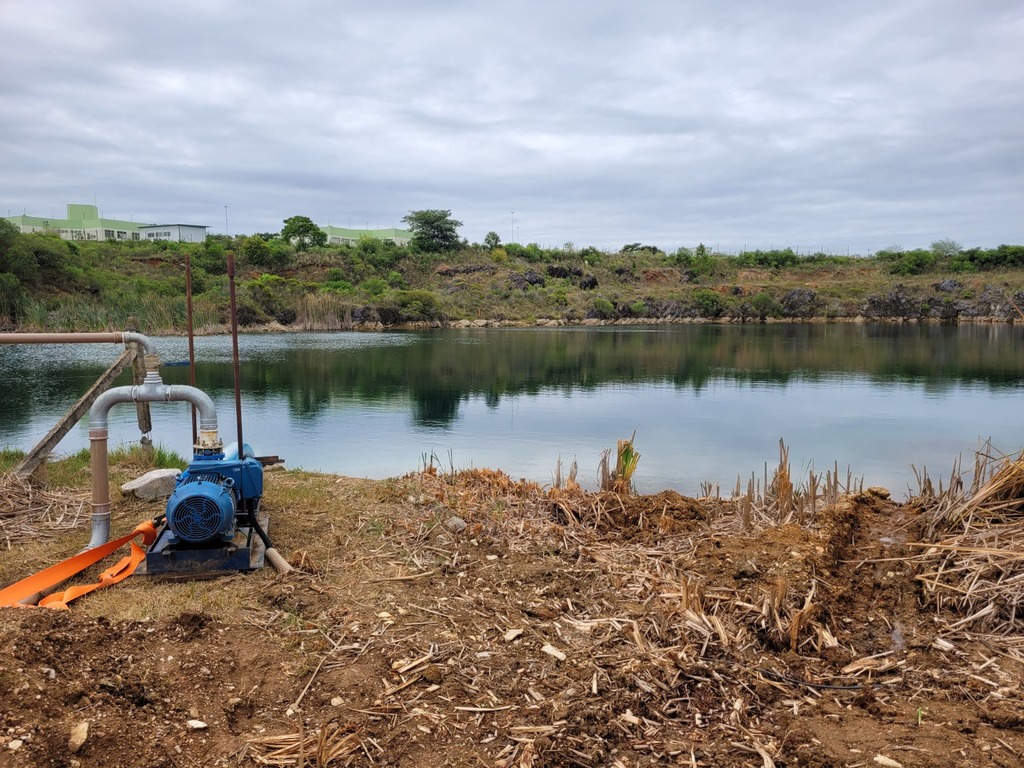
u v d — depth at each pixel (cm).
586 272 7600
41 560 480
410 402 1705
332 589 432
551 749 282
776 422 1443
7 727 253
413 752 279
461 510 613
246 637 361
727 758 288
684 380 2194
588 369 2517
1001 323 6047
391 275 6750
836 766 279
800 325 5944
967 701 336
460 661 348
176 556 446
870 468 1059
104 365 2316
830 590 445
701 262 8319
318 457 1099
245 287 4981
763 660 366
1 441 1145
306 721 294
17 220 9538
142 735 268
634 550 539
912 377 2278
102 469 507
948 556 482
